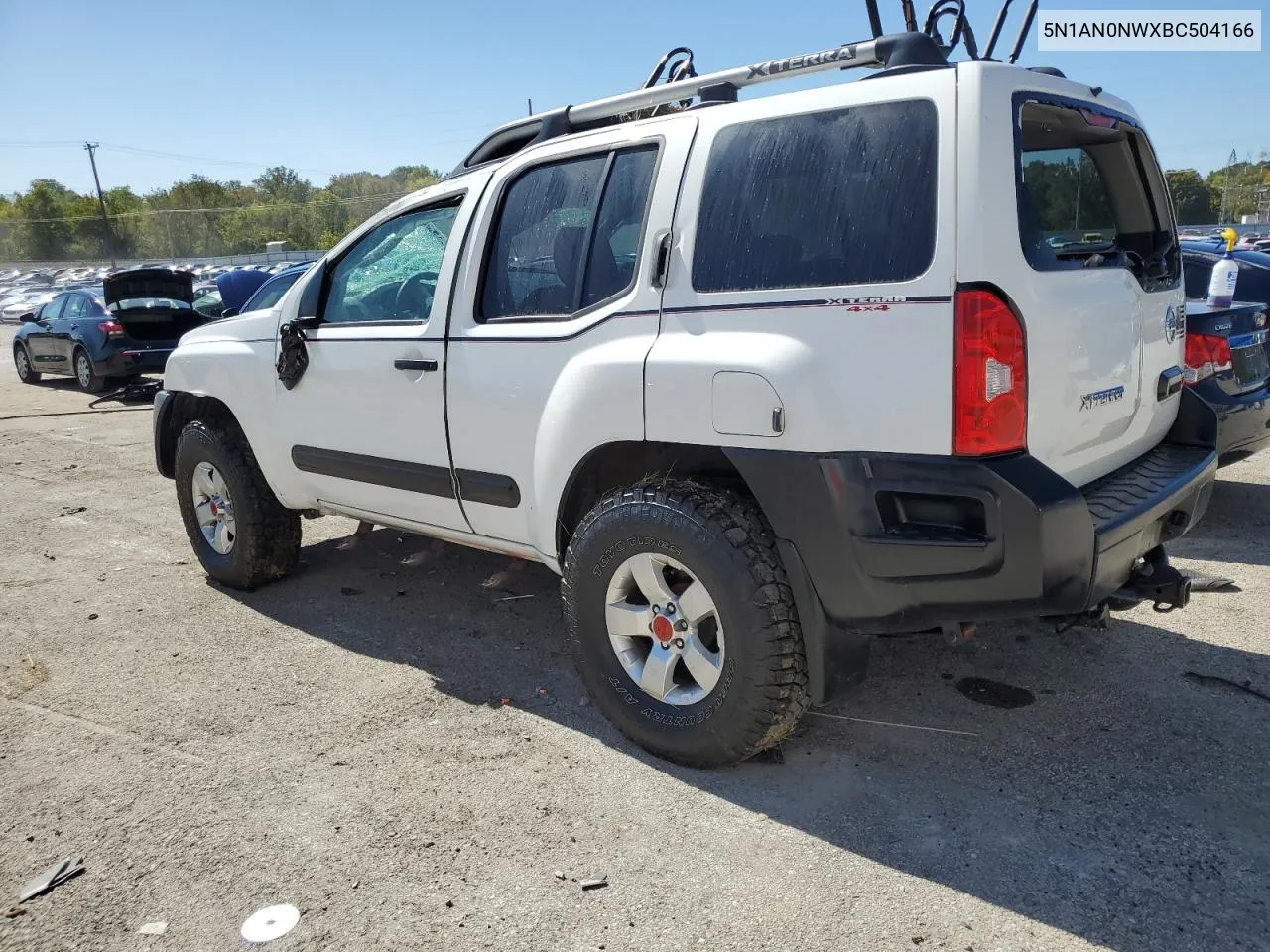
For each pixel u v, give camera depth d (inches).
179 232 3846.0
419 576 199.0
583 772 121.2
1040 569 95.1
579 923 93.4
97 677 153.9
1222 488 243.9
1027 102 103.6
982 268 94.5
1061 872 98.7
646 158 122.1
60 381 605.6
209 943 92.4
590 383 120.0
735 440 107.3
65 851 107.8
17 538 238.5
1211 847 101.8
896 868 100.2
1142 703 134.1
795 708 111.1
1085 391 109.2
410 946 91.0
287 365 164.2
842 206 102.7
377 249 158.4
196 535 196.2
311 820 112.1
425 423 144.6
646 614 120.2
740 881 98.9
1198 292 255.1
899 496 99.6
